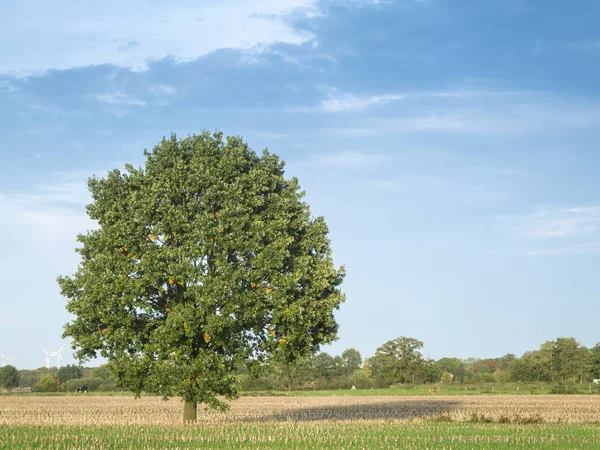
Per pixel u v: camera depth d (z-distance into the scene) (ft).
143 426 148.36
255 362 148.36
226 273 140.26
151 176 151.64
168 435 125.90
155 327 147.84
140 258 145.18
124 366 141.49
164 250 141.69
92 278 144.66
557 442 126.93
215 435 126.52
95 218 155.43
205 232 141.69
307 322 146.82
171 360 141.08
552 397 386.32
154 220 146.20
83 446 106.93
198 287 139.23
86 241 152.05
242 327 148.56
